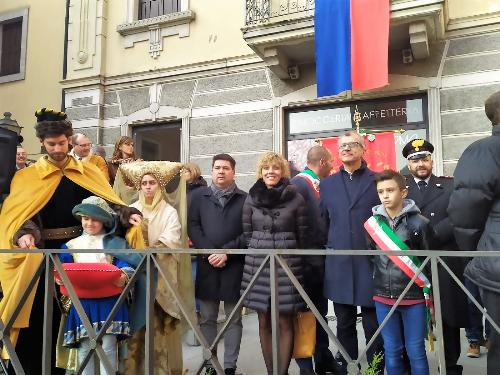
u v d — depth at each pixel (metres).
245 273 3.01
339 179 3.18
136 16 8.88
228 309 3.47
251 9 7.23
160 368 2.96
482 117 6.39
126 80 8.69
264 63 7.65
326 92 6.59
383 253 1.78
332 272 3.04
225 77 7.97
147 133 8.71
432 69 6.68
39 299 2.82
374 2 6.33
